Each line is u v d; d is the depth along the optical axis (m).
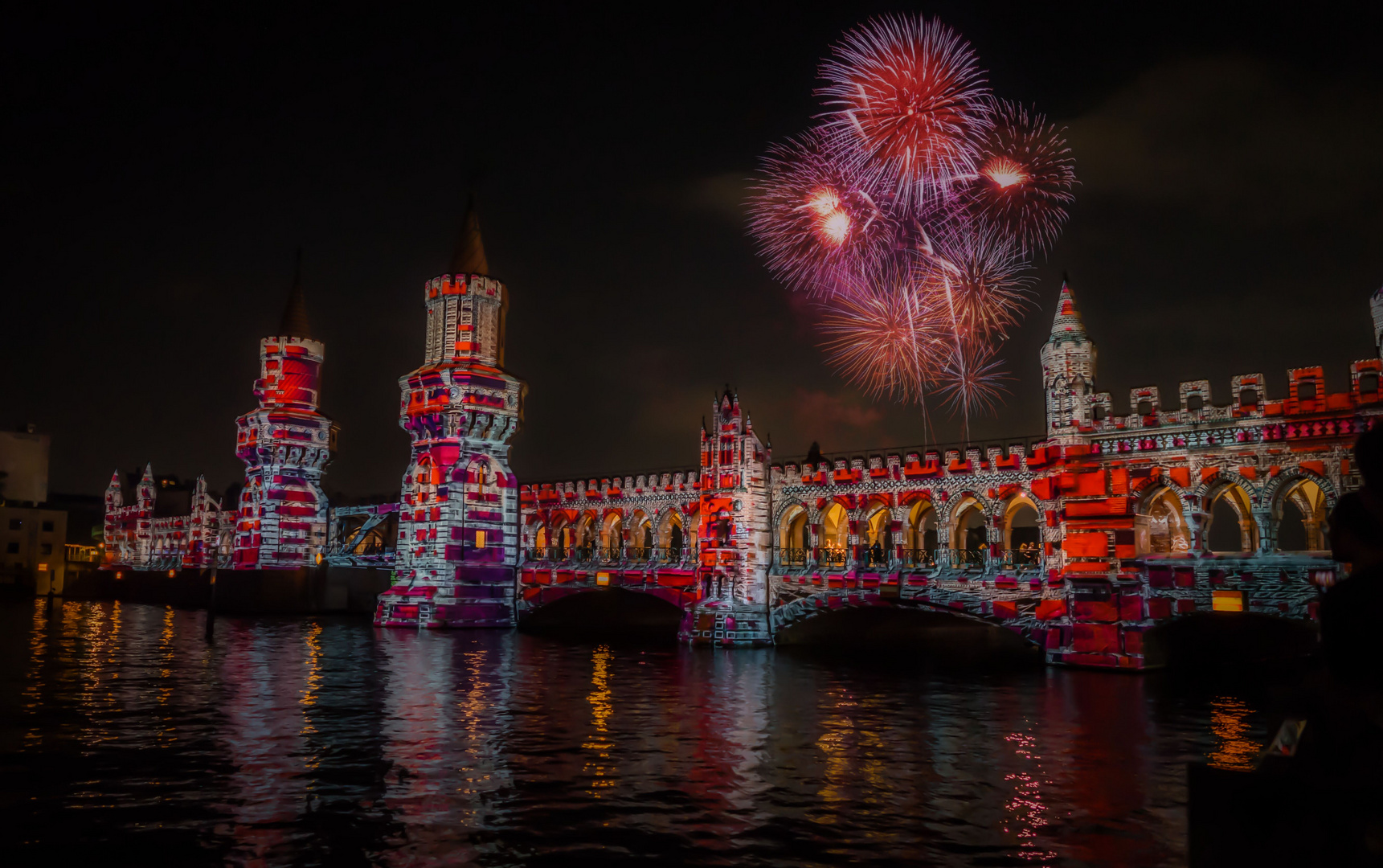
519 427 64.25
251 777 18.91
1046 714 27.06
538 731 23.97
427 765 20.08
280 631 55.91
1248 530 39.25
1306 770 4.56
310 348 79.81
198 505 92.81
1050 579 40.12
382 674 35.16
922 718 26.38
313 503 77.88
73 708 26.72
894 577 44.75
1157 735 23.88
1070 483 39.50
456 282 63.28
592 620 65.75
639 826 15.90
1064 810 16.97
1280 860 4.48
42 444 118.62
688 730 24.39
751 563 49.47
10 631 53.44
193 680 32.88
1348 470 33.44
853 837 15.42
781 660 42.44
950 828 15.93
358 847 14.69
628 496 58.03
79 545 119.75
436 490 61.03
